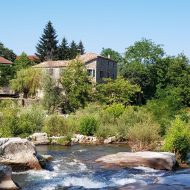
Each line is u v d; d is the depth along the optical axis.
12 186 14.20
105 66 65.44
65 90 48.19
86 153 23.98
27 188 14.52
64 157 22.09
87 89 48.59
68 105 47.41
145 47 83.38
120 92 53.31
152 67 81.25
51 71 63.28
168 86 78.38
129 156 20.03
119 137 30.69
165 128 28.22
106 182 15.84
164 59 82.69
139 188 14.71
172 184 15.42
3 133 25.89
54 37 102.62
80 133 31.58
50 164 19.58
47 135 28.98
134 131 24.36
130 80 77.81
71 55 106.44
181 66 80.19
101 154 23.62
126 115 33.50
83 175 17.11
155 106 35.81
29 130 28.70
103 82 64.38
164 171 18.52
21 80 54.50
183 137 20.80
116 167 19.22
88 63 61.75
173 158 19.44
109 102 51.69
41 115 31.12
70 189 14.62
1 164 16.45
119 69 85.38
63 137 28.45
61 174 17.25
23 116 29.80
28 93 54.88
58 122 30.94
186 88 73.69
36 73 54.03
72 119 33.53
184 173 17.97
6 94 58.00
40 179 16.12
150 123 27.62
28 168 17.70
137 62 80.38
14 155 17.55
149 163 19.19
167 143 21.16
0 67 67.06
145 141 23.73
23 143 17.92
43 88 46.97
